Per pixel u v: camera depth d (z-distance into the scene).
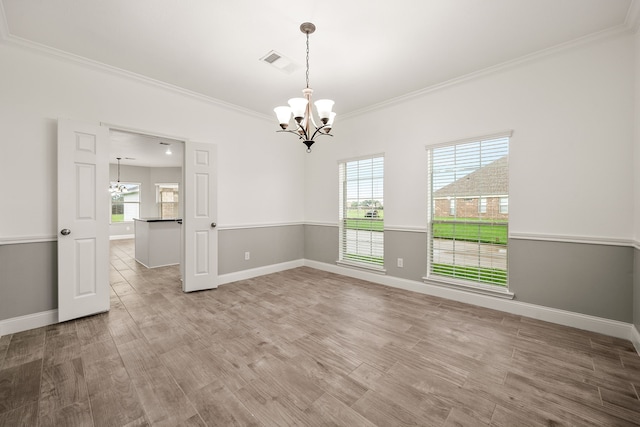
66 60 2.74
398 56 2.74
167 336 2.40
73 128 2.70
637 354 2.10
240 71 3.06
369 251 4.23
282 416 1.50
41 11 2.10
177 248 5.43
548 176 2.69
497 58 2.78
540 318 2.74
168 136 3.46
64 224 2.65
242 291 3.68
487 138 3.02
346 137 4.46
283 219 4.86
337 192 4.63
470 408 1.56
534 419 1.47
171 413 1.51
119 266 5.24
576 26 2.28
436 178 3.50
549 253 2.70
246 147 4.31
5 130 2.46
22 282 2.54
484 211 3.11
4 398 1.62
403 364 1.99
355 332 2.49
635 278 2.27
